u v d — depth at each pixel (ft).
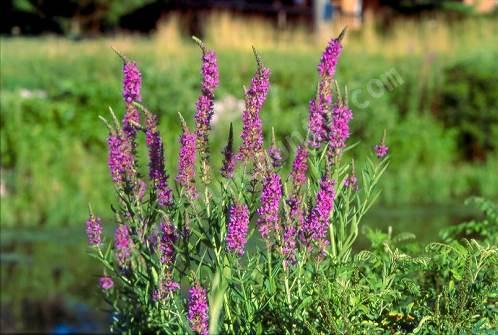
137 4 139.64
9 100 56.29
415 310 14.37
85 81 63.10
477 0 114.62
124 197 16.25
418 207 56.49
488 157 65.51
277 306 14.28
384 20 112.16
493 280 13.85
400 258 14.48
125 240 16.84
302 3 146.61
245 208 13.80
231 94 65.16
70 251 44.52
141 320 16.93
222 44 86.07
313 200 14.73
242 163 14.69
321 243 14.53
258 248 14.78
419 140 65.31
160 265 15.07
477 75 69.15
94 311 35.99
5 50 81.71
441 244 15.26
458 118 68.69
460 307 13.32
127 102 16.14
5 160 54.85
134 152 16.34
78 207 51.42
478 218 52.80
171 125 59.16
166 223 14.90
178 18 133.90
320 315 14.08
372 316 14.07
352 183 15.42
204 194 15.26
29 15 144.15
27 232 48.67
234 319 14.42
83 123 58.39
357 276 14.33
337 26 96.43
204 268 15.53
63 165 53.62
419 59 72.02
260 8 137.69
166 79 62.64
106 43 85.87
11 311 35.50
